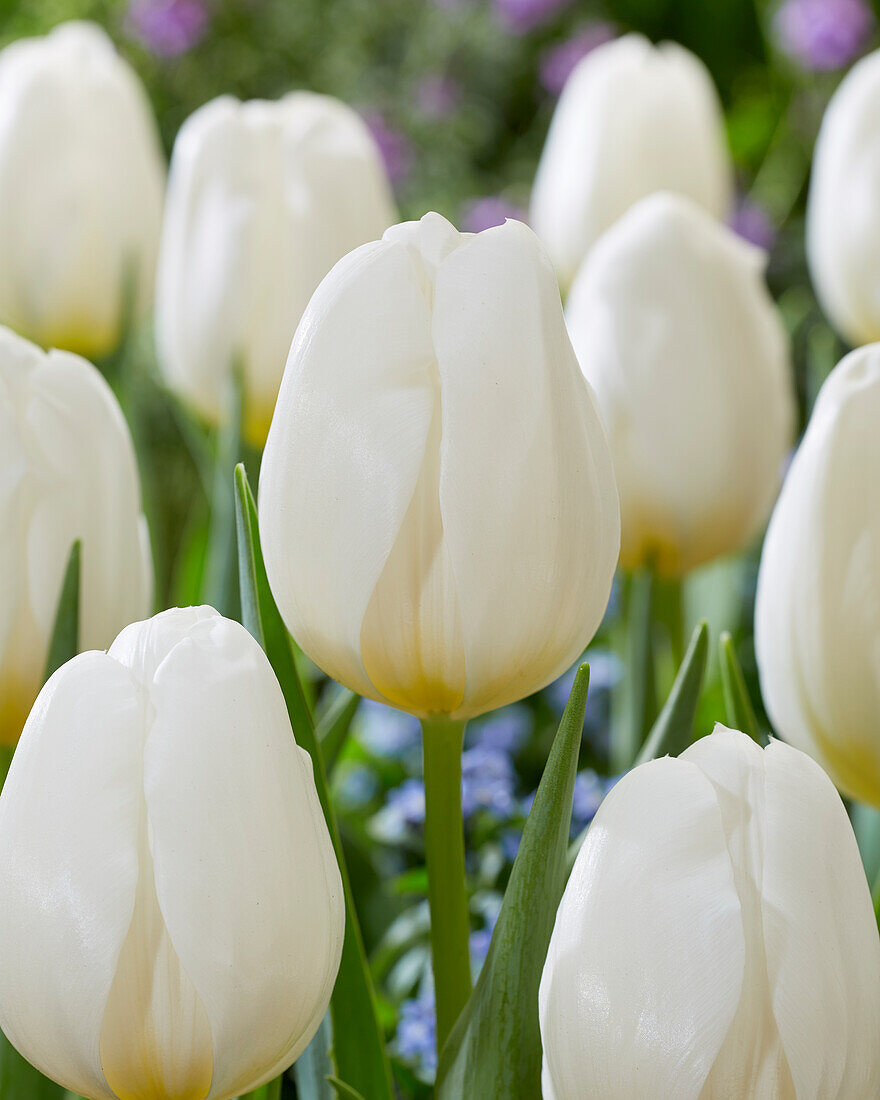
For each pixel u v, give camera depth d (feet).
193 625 1.65
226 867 1.61
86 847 1.61
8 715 1.87
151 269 2.65
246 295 2.28
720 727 1.67
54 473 1.84
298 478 1.68
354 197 2.28
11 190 2.48
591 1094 1.63
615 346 2.16
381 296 1.67
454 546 1.67
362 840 2.86
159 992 1.63
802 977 1.62
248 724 1.62
